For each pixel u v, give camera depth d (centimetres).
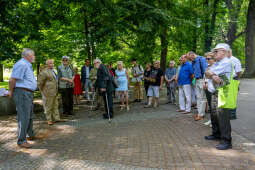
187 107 715
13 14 801
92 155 381
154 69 855
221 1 2164
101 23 976
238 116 620
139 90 1025
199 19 1745
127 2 884
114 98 1128
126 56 2050
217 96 418
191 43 1925
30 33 873
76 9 1120
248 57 2430
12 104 789
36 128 580
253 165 324
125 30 955
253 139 433
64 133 527
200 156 361
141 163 341
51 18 950
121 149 405
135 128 552
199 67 616
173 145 418
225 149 387
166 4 1034
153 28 934
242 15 2534
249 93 1100
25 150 415
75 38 1391
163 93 1277
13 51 862
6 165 348
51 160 364
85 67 1015
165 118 652
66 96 745
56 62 1719
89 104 972
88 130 550
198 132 499
